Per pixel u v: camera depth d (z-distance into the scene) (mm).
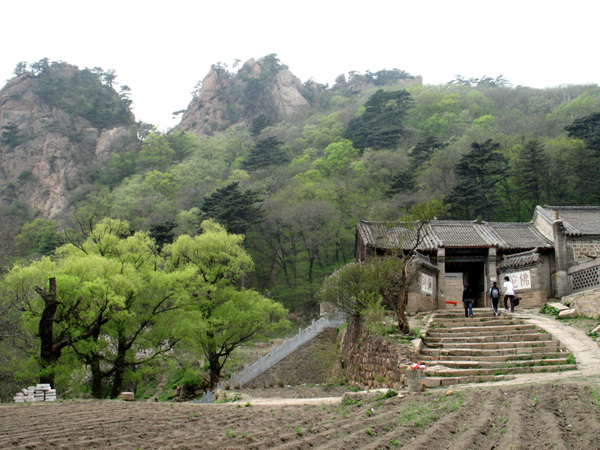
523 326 19438
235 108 144500
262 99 147000
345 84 166000
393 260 21281
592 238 28531
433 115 99125
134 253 28266
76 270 23750
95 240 28406
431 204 21062
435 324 20906
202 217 57562
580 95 88875
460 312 23156
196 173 85250
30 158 109375
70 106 120938
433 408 11195
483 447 8227
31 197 103938
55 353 21859
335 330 30547
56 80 126312
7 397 26172
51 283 21203
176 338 26953
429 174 63844
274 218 57719
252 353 38219
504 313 22672
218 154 98750
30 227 75375
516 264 26922
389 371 17484
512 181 60406
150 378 34250
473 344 17609
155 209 71125
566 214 30344
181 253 30562
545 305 23797
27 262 57094
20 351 26125
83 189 100438
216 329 29625
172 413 13242
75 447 8969
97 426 11039
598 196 55969
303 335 30438
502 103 106312
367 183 71750
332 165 80750
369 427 9797
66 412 13422
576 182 55938
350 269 23812
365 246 27734
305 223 57250
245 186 72188
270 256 60062
